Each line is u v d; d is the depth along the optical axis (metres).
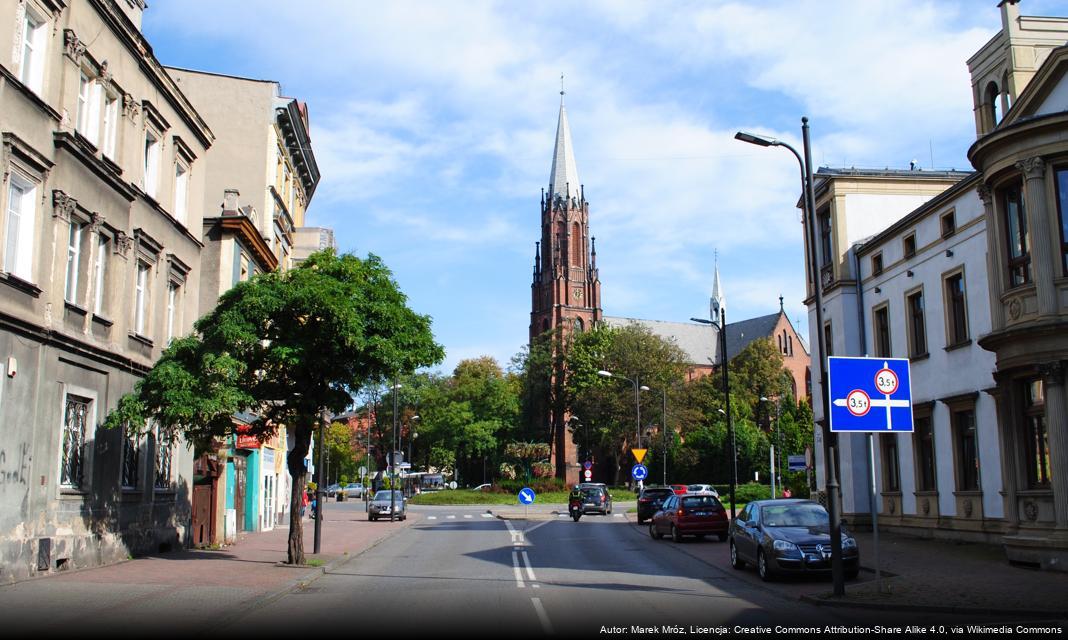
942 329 26.73
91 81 19.41
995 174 20.64
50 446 17.11
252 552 24.42
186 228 25.33
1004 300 20.44
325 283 19.91
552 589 16.20
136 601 13.54
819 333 16.22
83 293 18.86
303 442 20.91
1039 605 13.44
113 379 20.25
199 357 19.14
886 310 30.62
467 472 104.00
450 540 31.41
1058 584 16.06
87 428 19.06
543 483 77.19
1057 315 18.92
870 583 16.33
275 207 36.56
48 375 17.06
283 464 42.69
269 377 20.53
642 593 15.54
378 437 105.94
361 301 20.27
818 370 34.59
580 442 89.19
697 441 78.00
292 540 20.72
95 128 19.41
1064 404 18.62
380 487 94.56
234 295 20.11
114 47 20.25
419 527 40.16
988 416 24.25
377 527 39.78
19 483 15.92
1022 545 19.31
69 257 18.38
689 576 18.78
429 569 20.66
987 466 24.23
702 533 28.80
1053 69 21.83
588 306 113.19
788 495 48.34
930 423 27.58
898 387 15.66
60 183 17.47
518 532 35.59
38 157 16.48
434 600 14.49
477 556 24.33
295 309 19.77
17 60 15.92
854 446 31.55
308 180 44.88
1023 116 23.42
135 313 22.08
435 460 99.00
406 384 95.56
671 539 30.84
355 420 111.81
